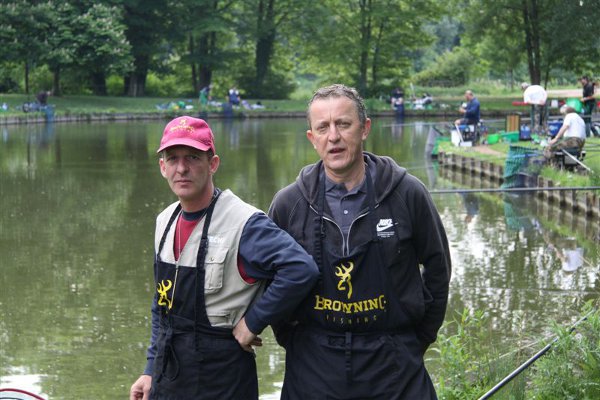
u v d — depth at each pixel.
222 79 66.75
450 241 13.98
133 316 10.21
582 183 16.30
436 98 62.59
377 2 62.41
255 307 3.67
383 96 61.91
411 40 64.00
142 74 61.50
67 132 39.81
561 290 10.76
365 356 3.74
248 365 3.81
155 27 60.25
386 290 3.74
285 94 66.06
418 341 3.87
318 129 3.76
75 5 53.75
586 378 5.68
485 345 7.72
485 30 52.50
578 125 19.05
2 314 10.27
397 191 3.78
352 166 3.79
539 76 51.62
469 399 5.69
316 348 3.79
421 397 3.78
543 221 15.70
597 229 14.70
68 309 10.47
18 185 21.22
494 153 23.36
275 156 28.53
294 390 3.86
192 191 3.72
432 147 27.52
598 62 50.25
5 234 14.95
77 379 8.30
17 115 45.72
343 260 3.72
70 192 20.05
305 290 3.65
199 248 3.72
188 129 3.72
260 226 3.71
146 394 3.90
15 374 8.39
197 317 3.73
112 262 12.85
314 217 3.80
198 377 3.74
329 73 69.81
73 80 59.66
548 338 6.95
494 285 11.05
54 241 14.38
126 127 44.12
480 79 80.81
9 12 49.25
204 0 60.31
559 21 46.06
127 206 18.05
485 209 17.17
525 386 5.68
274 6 65.12
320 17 63.22
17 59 51.62
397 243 3.74
